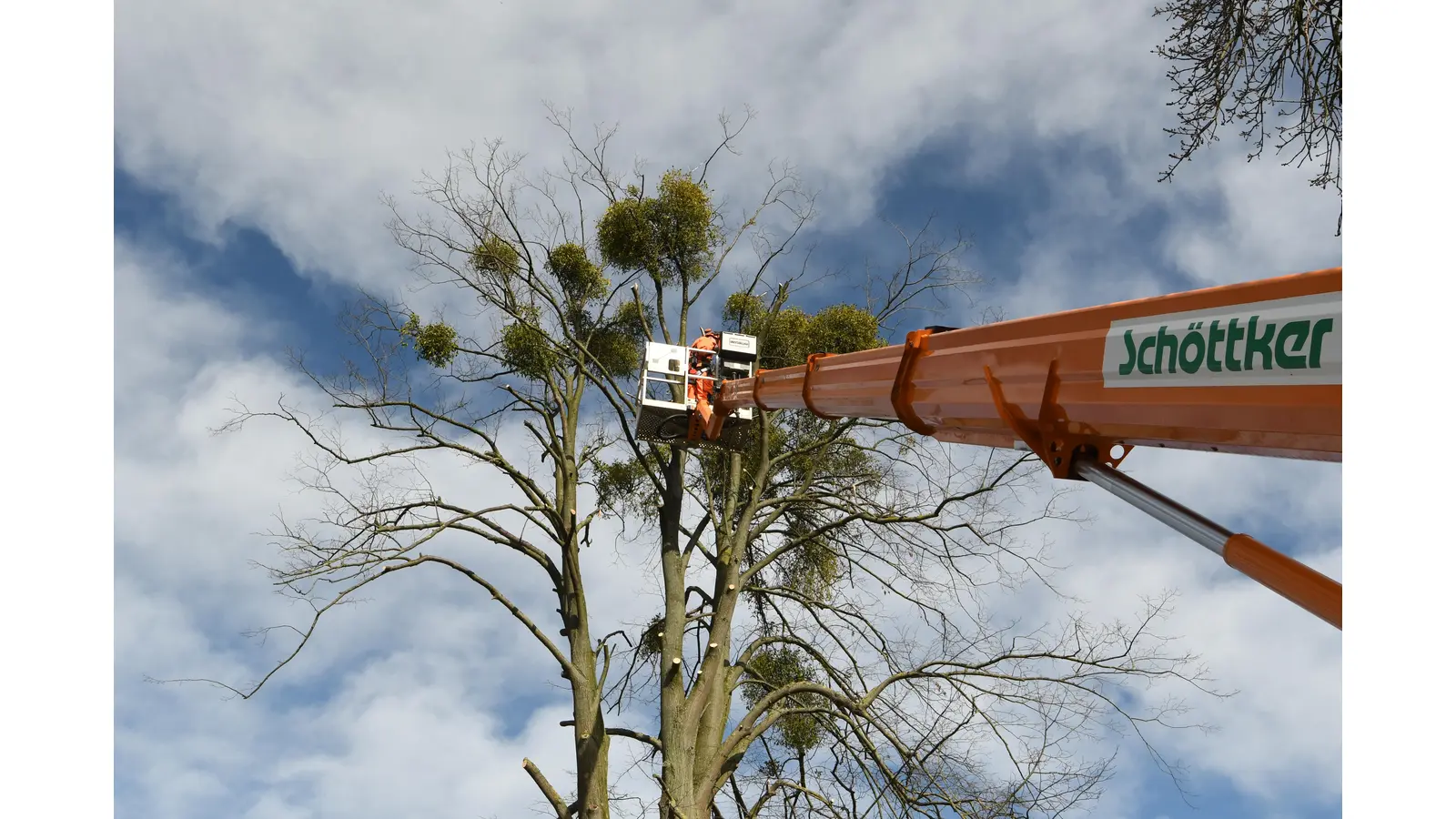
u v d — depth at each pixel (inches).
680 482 454.6
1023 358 161.2
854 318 444.1
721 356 345.7
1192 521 122.8
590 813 383.6
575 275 466.3
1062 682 386.0
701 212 439.8
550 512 433.7
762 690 462.9
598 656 419.8
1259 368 114.3
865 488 462.9
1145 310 135.7
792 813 427.5
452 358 427.5
